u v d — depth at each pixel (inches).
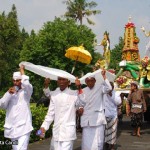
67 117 269.9
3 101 271.0
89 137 308.8
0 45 2064.5
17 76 274.8
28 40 1674.5
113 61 1929.1
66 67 1567.4
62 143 268.5
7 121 275.7
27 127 274.1
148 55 605.9
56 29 1612.9
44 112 511.5
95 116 308.3
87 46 1603.1
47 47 1588.3
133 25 674.8
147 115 760.3
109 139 402.3
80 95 271.3
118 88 620.7
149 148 427.8
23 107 274.7
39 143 452.8
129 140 496.1
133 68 622.5
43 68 288.8
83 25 1753.2
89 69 1536.7
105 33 682.8
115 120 402.3
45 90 287.7
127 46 664.4
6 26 2069.4
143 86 603.2
